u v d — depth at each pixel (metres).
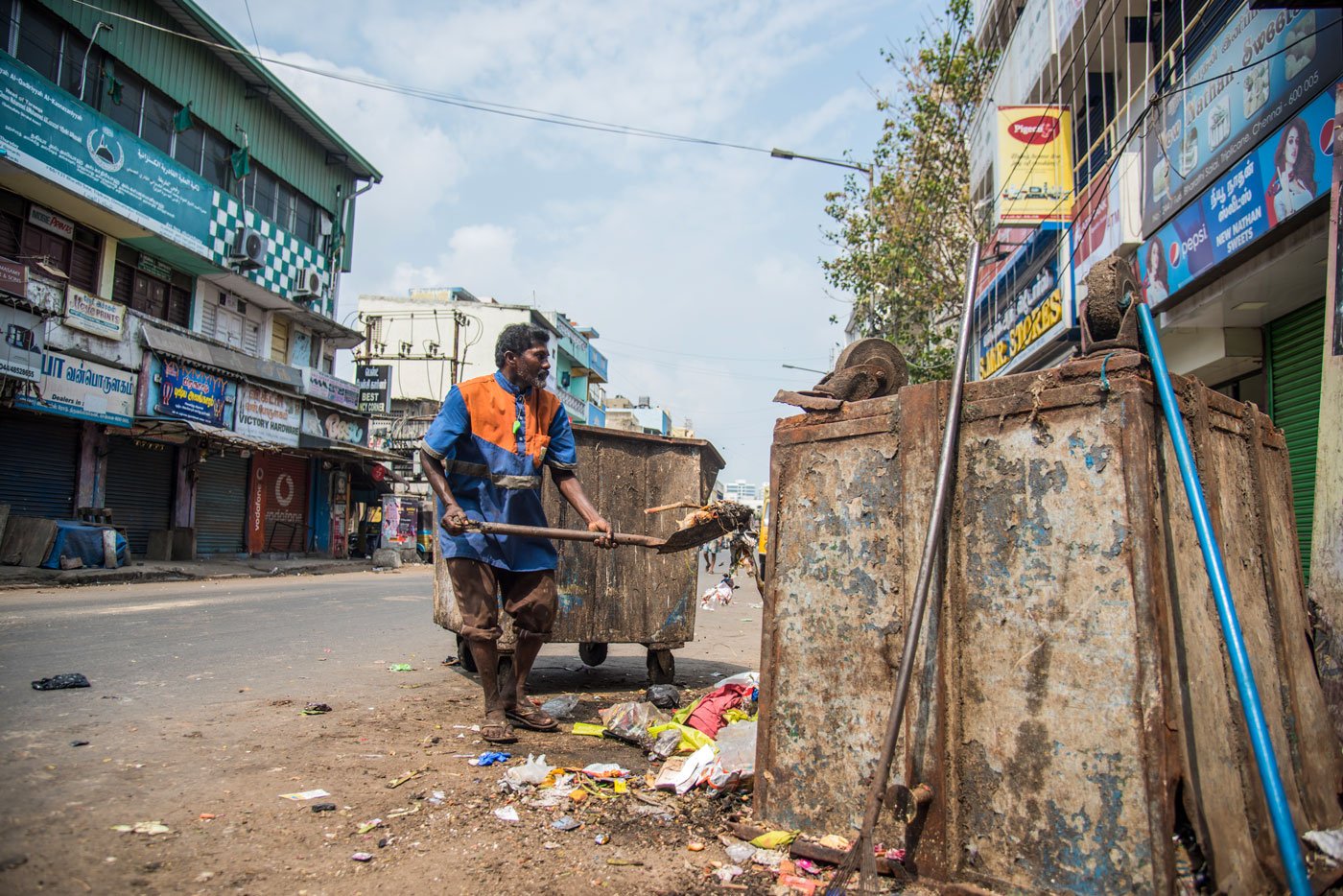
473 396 4.16
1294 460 8.41
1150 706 2.13
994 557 2.47
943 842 2.43
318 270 23.73
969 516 2.54
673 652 7.68
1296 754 2.74
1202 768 2.22
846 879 2.29
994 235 12.15
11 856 2.27
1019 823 2.32
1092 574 2.28
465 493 4.15
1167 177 8.80
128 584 14.26
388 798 3.00
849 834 2.66
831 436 2.91
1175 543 2.33
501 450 4.18
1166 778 2.09
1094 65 11.52
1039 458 2.42
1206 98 8.02
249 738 3.73
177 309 18.88
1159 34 9.71
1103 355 2.38
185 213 17.69
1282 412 8.62
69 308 14.96
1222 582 2.14
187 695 4.69
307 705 4.55
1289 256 6.98
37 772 3.02
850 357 3.21
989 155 13.96
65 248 15.73
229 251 19.33
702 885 2.42
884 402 2.79
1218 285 8.00
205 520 20.14
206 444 18.94
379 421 30.66
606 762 3.67
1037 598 2.38
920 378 16.20
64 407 15.00
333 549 25.59
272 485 22.80
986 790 2.40
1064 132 11.73
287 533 23.48
